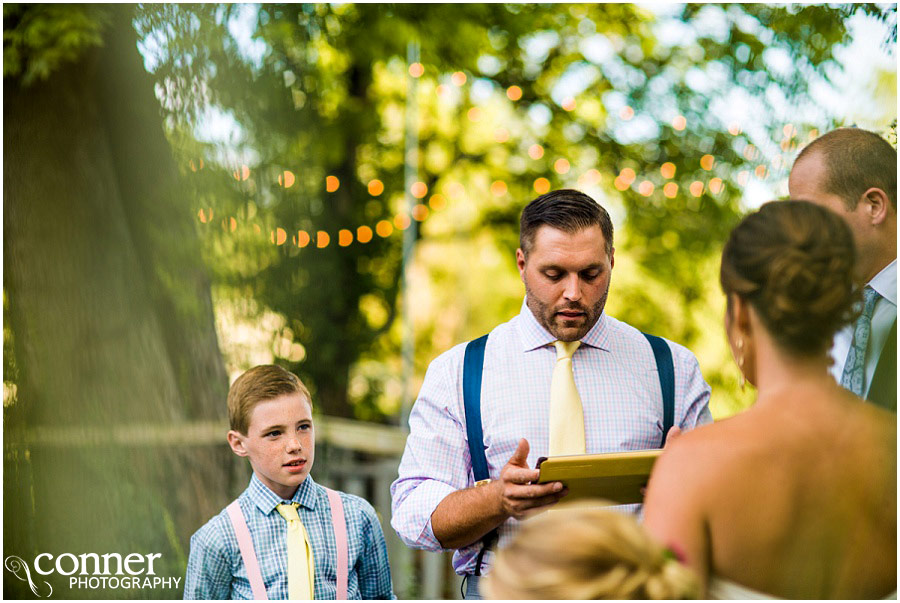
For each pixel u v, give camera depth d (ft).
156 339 14.25
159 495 13.67
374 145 25.18
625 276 26.25
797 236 4.58
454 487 7.18
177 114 14.52
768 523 4.38
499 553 3.70
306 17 18.95
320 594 7.79
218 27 14.90
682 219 25.07
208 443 14.32
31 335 13.60
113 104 14.19
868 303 6.73
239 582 7.75
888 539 4.47
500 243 28.58
